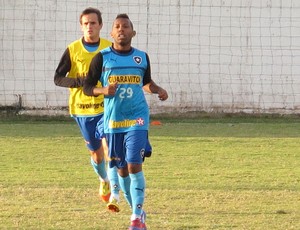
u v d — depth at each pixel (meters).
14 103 47.91
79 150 35.41
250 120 47.38
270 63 48.03
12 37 47.62
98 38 24.42
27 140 38.53
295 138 39.47
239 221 21.30
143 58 20.39
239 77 48.06
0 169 30.34
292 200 24.33
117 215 22.14
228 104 48.16
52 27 47.62
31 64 47.75
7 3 47.38
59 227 20.50
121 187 20.97
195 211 22.59
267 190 26.03
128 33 20.09
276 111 48.22
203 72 48.03
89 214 22.23
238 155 33.97
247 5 47.75
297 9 47.84
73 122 46.72
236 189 26.16
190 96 48.06
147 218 21.59
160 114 47.97
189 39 47.91
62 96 47.97
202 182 27.48
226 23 47.91
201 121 47.03
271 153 34.56
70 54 24.25
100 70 20.20
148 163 31.72
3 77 47.75
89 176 28.86
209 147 36.25
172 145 36.81
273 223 21.09
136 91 20.17
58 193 25.39
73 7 47.62
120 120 20.11
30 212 22.41
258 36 47.94
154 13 47.72
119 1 47.47
